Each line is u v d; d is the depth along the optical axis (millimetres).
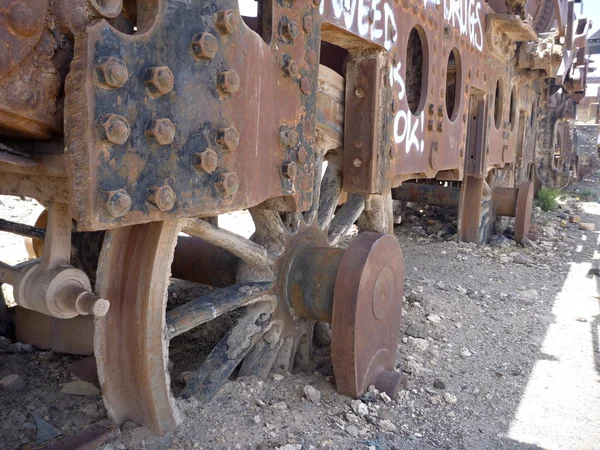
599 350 4320
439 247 7172
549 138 12359
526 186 7789
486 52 5824
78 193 1625
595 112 24734
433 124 4270
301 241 3363
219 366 2895
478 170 6422
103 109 1628
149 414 2391
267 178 2418
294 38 2510
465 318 4754
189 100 1913
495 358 4062
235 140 2086
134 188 1750
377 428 2879
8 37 1483
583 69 11391
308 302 3189
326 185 3781
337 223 4098
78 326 3383
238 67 2121
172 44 1832
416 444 2803
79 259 3682
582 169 18031
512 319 4887
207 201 2031
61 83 1682
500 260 6820
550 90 11406
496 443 2936
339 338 2979
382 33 3346
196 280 3828
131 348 2277
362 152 3436
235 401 2795
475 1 5223
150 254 2229
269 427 2672
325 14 2770
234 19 2047
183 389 2896
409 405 3162
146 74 1743
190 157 1939
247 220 8672
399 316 3486
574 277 6426
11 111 1562
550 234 8680
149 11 1785
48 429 2537
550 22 8859
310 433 2717
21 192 2176
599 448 2975
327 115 3307
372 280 3062
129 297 2254
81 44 1582
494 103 6562
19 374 3133
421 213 8844
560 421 3230
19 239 6605
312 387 3049
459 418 3141
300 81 2600
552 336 4578
